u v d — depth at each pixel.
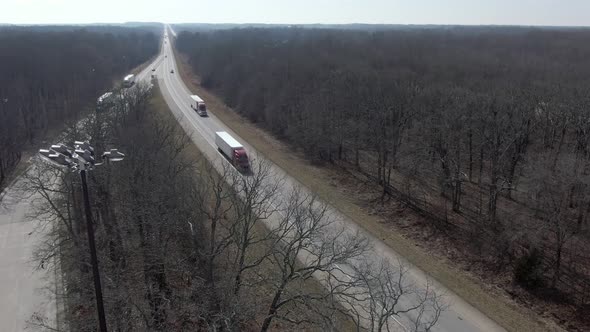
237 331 26.22
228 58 136.25
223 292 27.00
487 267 40.72
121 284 29.31
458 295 36.00
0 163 60.78
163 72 167.62
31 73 100.19
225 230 39.03
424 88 78.69
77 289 30.88
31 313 33.47
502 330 32.22
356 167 66.75
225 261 35.28
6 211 50.69
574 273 39.03
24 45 119.44
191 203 36.28
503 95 65.06
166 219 33.34
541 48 167.25
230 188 37.47
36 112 90.38
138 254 33.72
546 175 41.31
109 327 26.83
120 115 60.28
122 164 38.69
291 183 57.66
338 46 152.62
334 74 86.25
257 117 94.88
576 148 53.78
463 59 130.75
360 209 52.25
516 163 54.69
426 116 62.22
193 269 31.83
